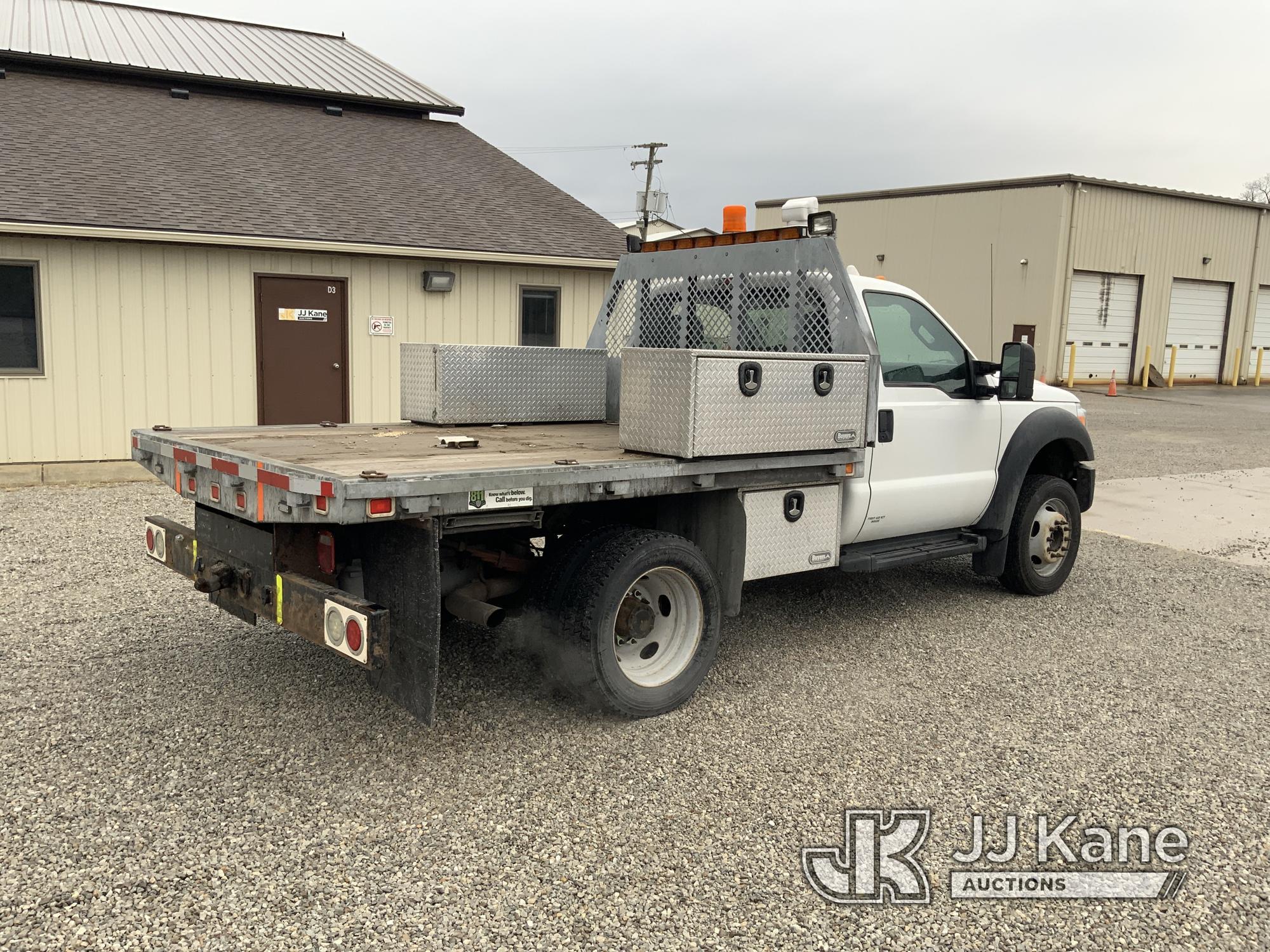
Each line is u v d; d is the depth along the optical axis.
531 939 2.65
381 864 3.00
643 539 4.06
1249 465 12.92
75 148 11.24
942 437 5.54
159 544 4.57
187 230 10.07
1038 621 5.85
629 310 6.05
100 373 10.22
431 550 3.36
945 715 4.32
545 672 4.20
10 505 8.67
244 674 4.59
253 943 2.59
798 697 4.49
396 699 3.51
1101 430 17.02
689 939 2.68
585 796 3.48
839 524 4.91
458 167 14.55
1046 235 25.69
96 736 3.87
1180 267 28.47
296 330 11.28
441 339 12.22
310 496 3.26
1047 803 3.51
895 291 5.39
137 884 2.85
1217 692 4.67
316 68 16.39
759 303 5.27
